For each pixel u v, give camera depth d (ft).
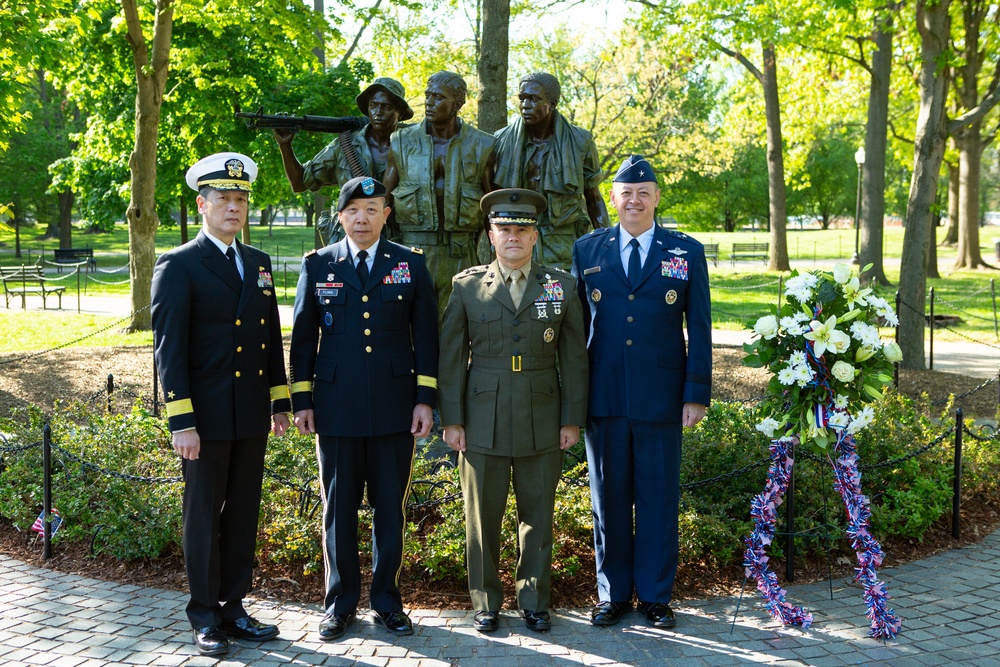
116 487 17.98
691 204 126.62
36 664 12.98
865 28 49.88
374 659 13.15
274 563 16.60
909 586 16.38
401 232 21.99
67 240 126.31
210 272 13.48
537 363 14.19
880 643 13.94
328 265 14.33
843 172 164.45
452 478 18.25
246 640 13.76
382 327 14.10
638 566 14.74
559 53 80.12
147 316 49.73
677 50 64.18
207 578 13.47
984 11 61.52
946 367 41.01
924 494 19.06
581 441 20.92
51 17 42.52
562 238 22.04
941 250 117.29
